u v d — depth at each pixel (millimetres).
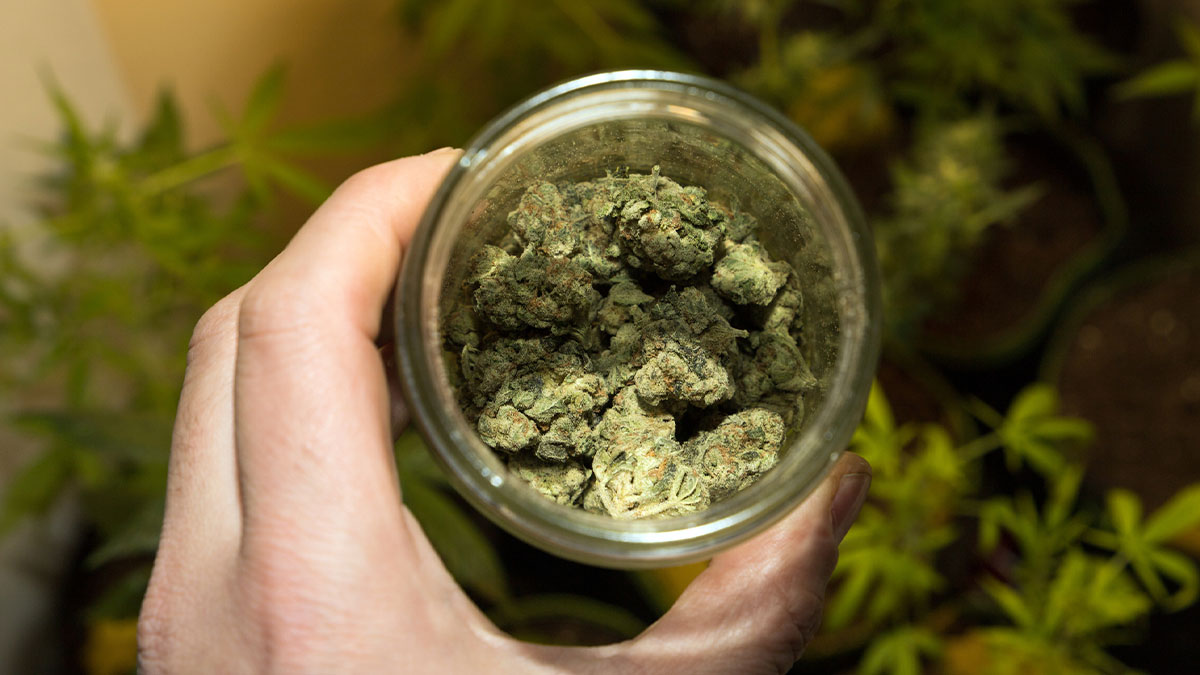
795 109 493
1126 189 520
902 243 459
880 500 419
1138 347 466
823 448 218
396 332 222
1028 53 449
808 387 234
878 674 409
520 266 231
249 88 499
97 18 457
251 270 370
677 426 238
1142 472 434
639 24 416
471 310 238
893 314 457
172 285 383
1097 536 372
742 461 228
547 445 227
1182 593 347
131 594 382
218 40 480
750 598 245
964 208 435
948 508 409
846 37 518
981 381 492
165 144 357
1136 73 498
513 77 459
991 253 498
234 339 247
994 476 470
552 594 432
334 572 223
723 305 237
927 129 470
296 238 236
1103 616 351
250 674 224
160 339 456
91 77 450
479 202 230
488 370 232
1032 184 518
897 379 472
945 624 419
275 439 224
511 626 398
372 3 480
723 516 215
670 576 402
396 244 240
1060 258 492
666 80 229
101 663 448
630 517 222
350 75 505
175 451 243
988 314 482
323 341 225
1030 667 381
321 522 223
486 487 215
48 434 368
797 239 242
